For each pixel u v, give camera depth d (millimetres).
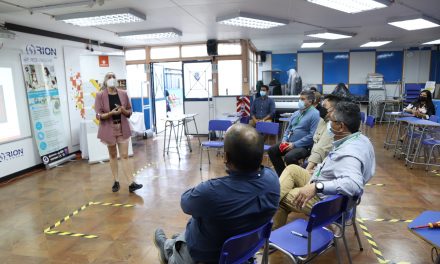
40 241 2938
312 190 1831
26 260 2625
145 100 8422
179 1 4145
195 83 8062
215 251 1389
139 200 3883
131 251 2721
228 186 1337
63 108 6195
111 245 2830
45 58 5742
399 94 11258
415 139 5418
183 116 6457
